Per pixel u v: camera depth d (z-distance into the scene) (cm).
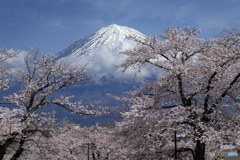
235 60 1828
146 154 1967
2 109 1772
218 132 1692
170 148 2050
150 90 1977
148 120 1777
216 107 1839
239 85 1855
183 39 1916
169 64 1858
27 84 1864
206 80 1916
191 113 1753
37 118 1942
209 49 1897
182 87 1866
